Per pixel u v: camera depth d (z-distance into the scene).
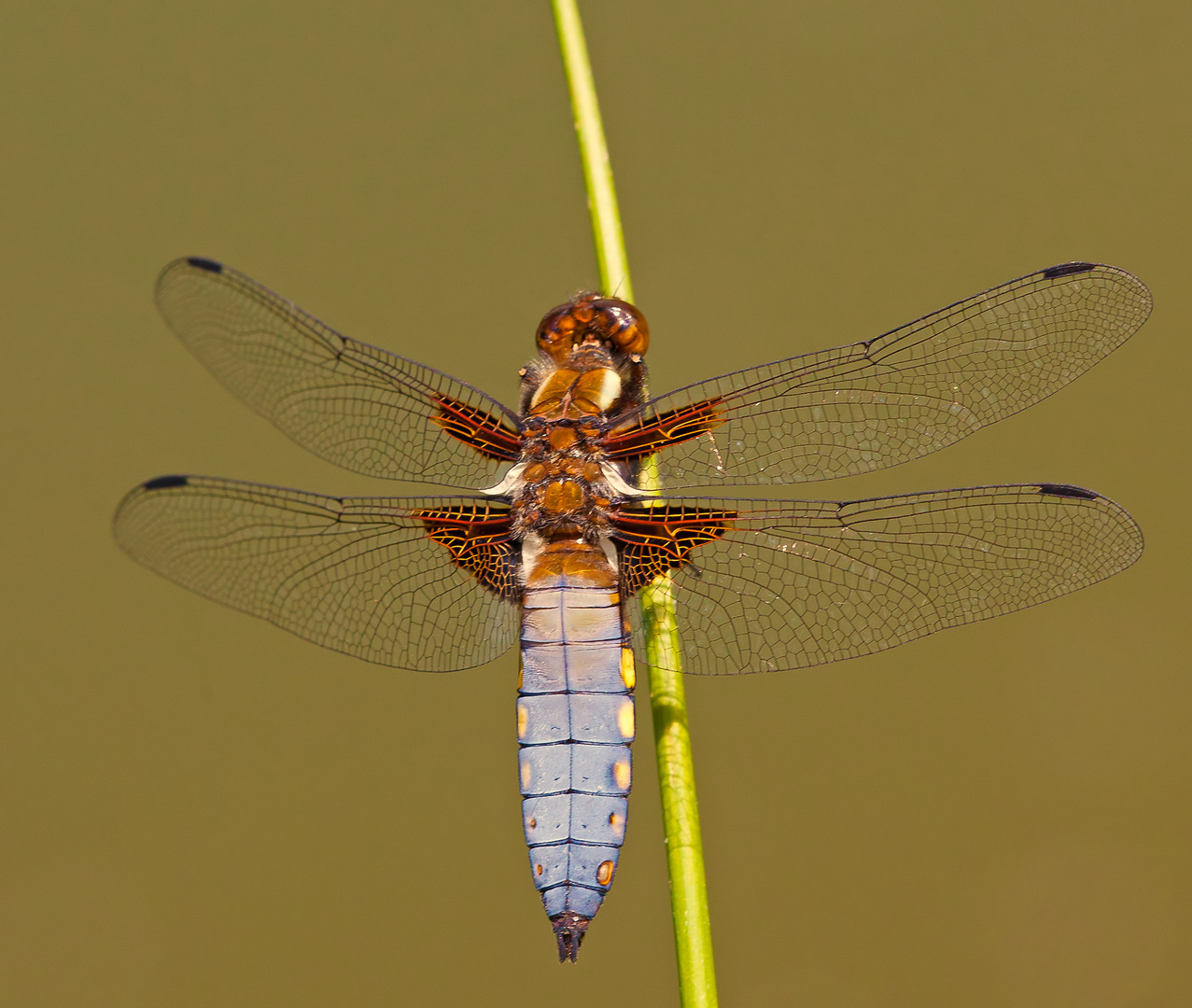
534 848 0.68
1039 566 0.68
